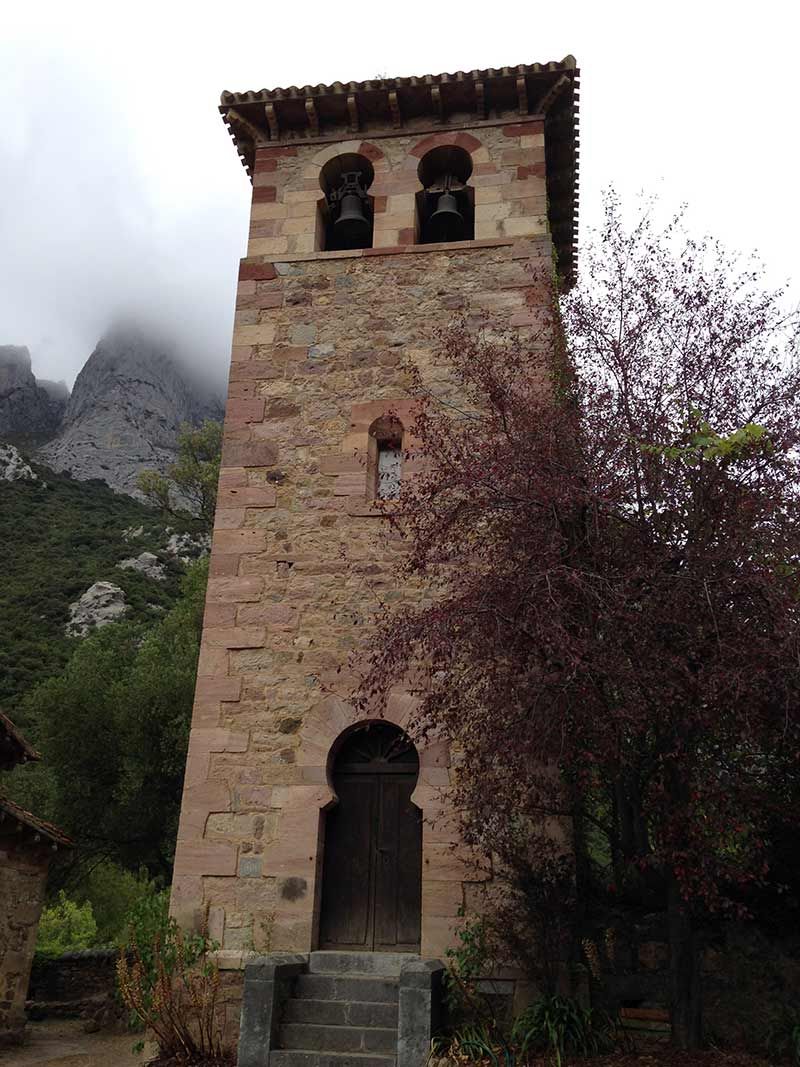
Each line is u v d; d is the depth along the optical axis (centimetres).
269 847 847
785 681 581
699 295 732
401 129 1188
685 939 648
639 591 619
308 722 887
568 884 748
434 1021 699
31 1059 1060
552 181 1253
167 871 1886
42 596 4397
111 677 1998
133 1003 791
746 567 604
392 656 693
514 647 622
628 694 589
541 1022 688
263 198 1170
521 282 1059
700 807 609
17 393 12031
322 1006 745
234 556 966
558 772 701
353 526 964
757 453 638
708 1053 635
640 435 673
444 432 803
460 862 815
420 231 1177
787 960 701
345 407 1026
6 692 3158
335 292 1092
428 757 850
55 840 1280
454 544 756
